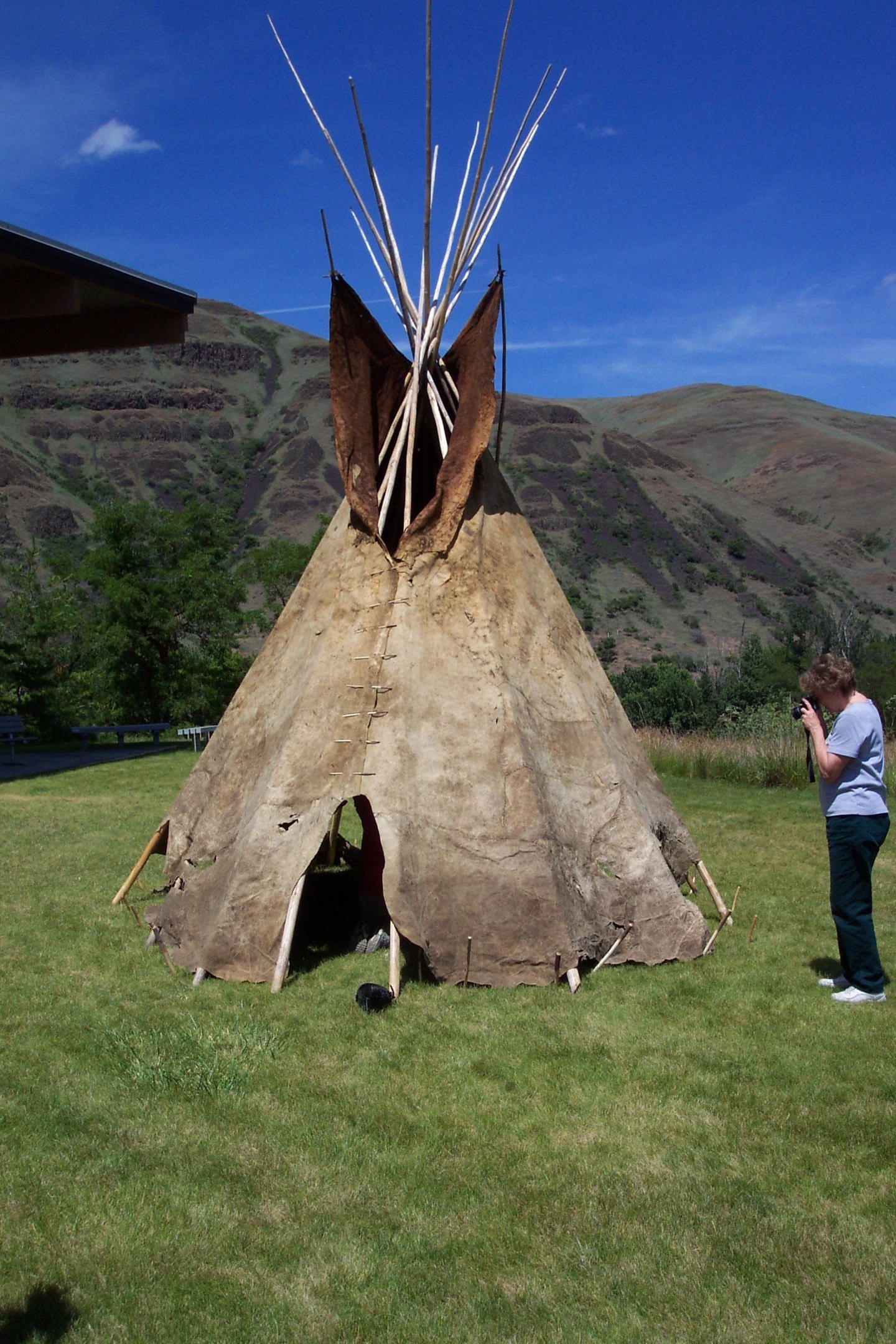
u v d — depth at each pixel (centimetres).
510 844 558
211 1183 343
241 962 552
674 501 10619
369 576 641
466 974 537
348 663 613
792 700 2158
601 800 615
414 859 552
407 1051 454
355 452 665
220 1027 480
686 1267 299
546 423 12406
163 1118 390
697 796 1271
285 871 565
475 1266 300
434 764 576
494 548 660
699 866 685
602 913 581
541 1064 441
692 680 2414
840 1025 487
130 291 1021
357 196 705
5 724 1641
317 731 598
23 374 14275
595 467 11131
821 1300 284
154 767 1554
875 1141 374
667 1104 404
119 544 2434
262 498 11006
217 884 594
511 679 611
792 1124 388
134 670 2495
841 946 525
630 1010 506
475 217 691
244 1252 306
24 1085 418
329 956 602
